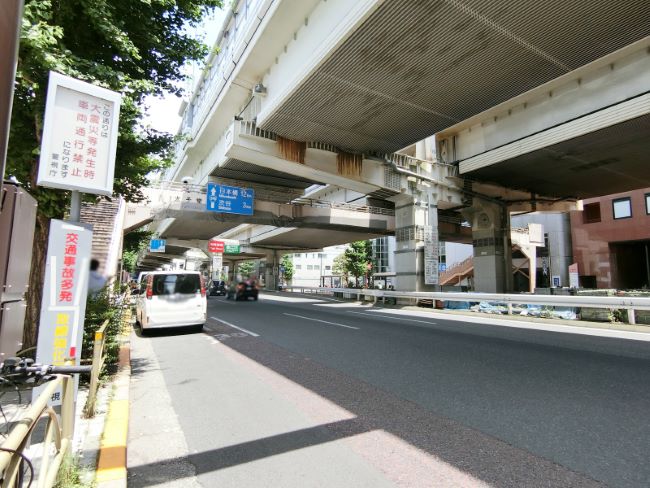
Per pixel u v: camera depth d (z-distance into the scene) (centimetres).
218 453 360
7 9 139
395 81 1209
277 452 358
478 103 1357
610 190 2472
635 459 327
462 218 3272
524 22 944
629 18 931
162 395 534
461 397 496
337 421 428
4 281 272
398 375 605
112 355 680
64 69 432
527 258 3500
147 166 657
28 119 496
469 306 1662
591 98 1462
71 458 288
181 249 4581
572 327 1141
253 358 748
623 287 3058
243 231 4850
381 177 1966
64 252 334
